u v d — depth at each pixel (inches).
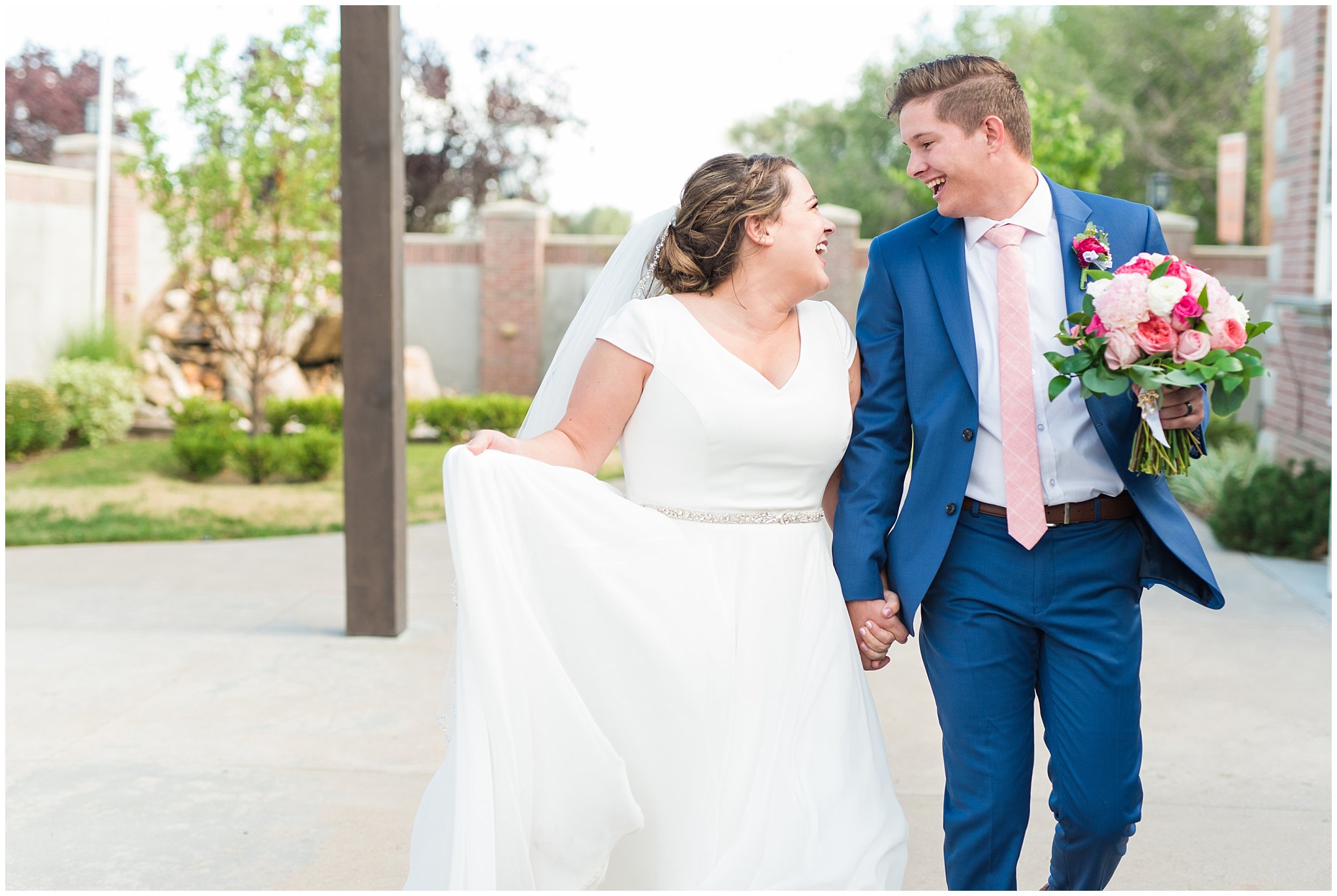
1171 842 122.6
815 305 96.3
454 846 74.7
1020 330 87.0
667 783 83.4
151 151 442.3
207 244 451.2
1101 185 867.4
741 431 86.7
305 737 156.9
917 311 91.3
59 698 173.2
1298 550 270.8
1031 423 86.7
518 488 83.1
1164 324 78.4
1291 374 332.5
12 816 130.6
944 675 91.0
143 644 203.0
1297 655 192.5
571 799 80.4
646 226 95.9
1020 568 88.0
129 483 391.5
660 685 83.3
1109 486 88.2
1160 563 89.4
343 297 199.5
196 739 155.7
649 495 90.4
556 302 581.9
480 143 821.2
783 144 955.3
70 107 831.1
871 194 903.7
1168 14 870.4
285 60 450.6
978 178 87.5
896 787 140.8
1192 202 857.5
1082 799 87.7
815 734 85.5
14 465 409.4
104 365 447.2
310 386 514.6
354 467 203.9
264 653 197.0
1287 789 137.2
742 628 87.0
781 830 81.6
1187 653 193.9
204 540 313.9
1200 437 83.6
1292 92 346.3
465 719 77.5
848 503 93.7
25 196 454.6
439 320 583.2
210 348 498.0
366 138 194.2
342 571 270.5
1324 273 320.8
